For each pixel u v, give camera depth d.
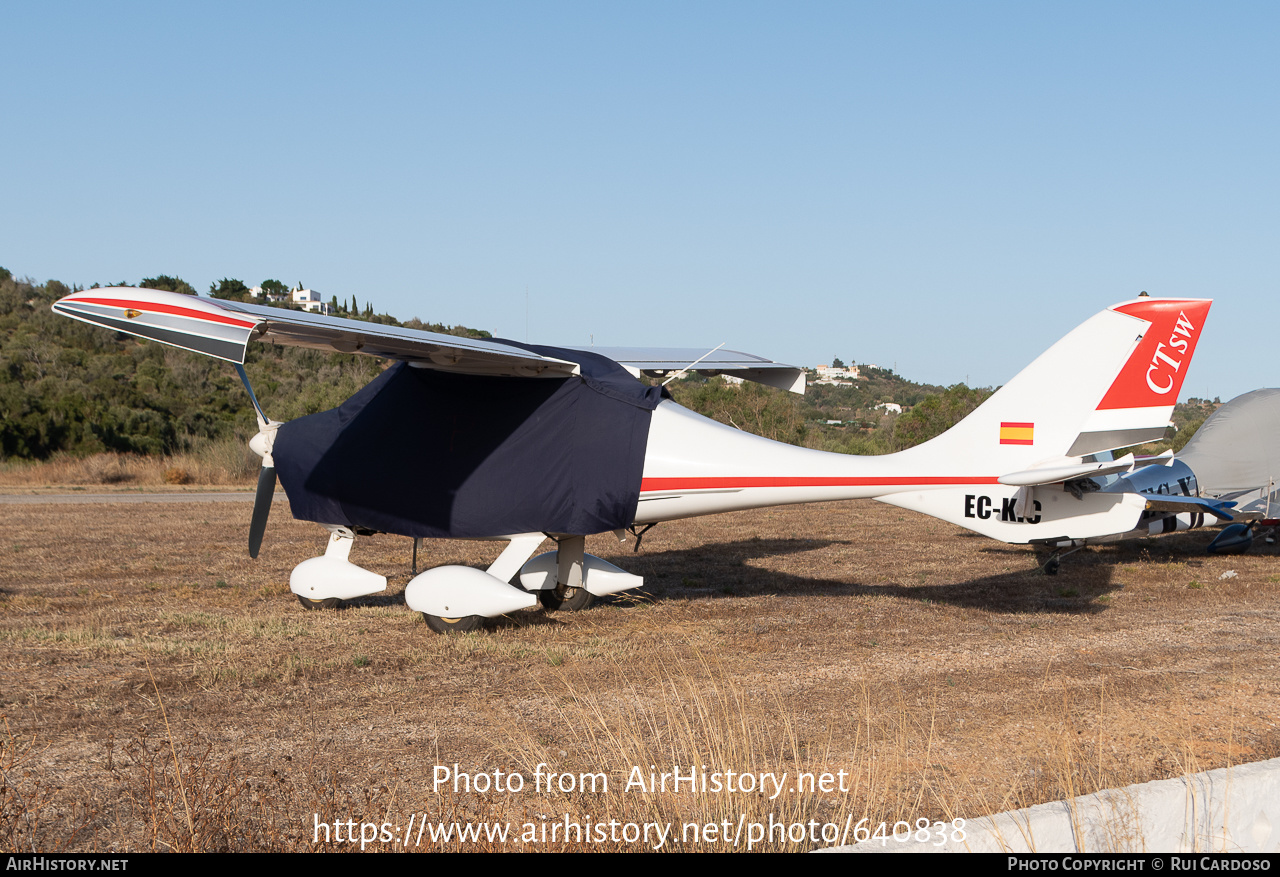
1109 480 12.52
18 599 9.15
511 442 7.95
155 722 5.16
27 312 49.19
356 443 8.45
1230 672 6.46
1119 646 7.31
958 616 8.60
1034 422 7.91
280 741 4.86
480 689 5.94
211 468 28.48
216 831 3.54
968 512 8.09
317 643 7.27
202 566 11.69
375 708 5.48
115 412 32.19
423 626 8.05
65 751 4.65
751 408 30.77
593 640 7.51
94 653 6.80
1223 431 13.77
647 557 13.05
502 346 7.88
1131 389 7.77
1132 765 4.45
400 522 8.22
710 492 7.92
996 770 4.41
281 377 45.06
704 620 8.41
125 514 18.05
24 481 26.64
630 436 7.87
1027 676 6.32
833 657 6.89
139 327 6.03
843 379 118.69
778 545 14.38
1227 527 13.41
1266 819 3.25
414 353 7.24
